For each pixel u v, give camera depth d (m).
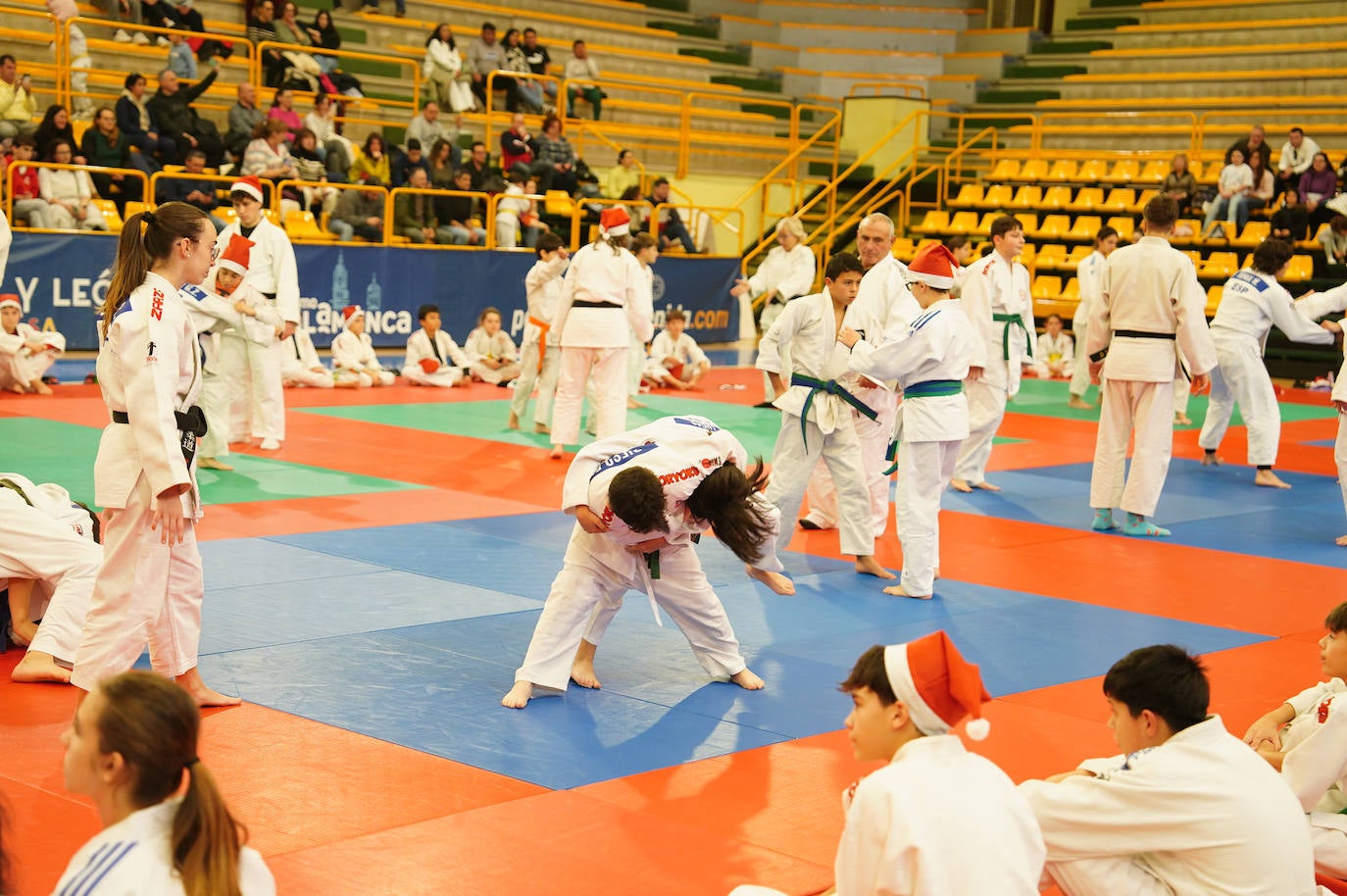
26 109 18.16
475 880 4.15
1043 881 4.16
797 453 8.45
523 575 7.91
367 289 18.59
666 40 28.72
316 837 4.40
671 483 5.59
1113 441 9.99
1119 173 25.25
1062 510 10.88
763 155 27.09
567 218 22.00
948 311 7.79
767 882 4.23
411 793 4.79
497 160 22.78
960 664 3.19
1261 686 6.49
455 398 15.81
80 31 19.80
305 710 5.58
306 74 21.23
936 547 7.98
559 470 11.40
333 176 19.39
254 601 7.09
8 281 15.88
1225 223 22.47
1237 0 28.05
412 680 6.01
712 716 5.78
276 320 11.41
